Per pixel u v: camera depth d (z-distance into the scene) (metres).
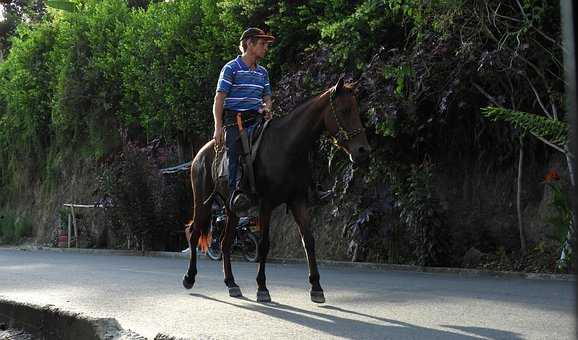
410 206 12.29
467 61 11.23
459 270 11.30
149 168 19.89
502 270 10.98
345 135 6.29
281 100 14.15
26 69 26.20
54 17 27.50
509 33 10.70
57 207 26.28
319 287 6.64
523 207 12.06
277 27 15.70
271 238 16.75
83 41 23.38
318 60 13.59
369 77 12.41
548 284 8.64
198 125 18.52
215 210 15.62
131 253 19.52
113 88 22.42
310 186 6.76
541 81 11.30
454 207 13.02
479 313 5.91
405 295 7.38
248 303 6.77
